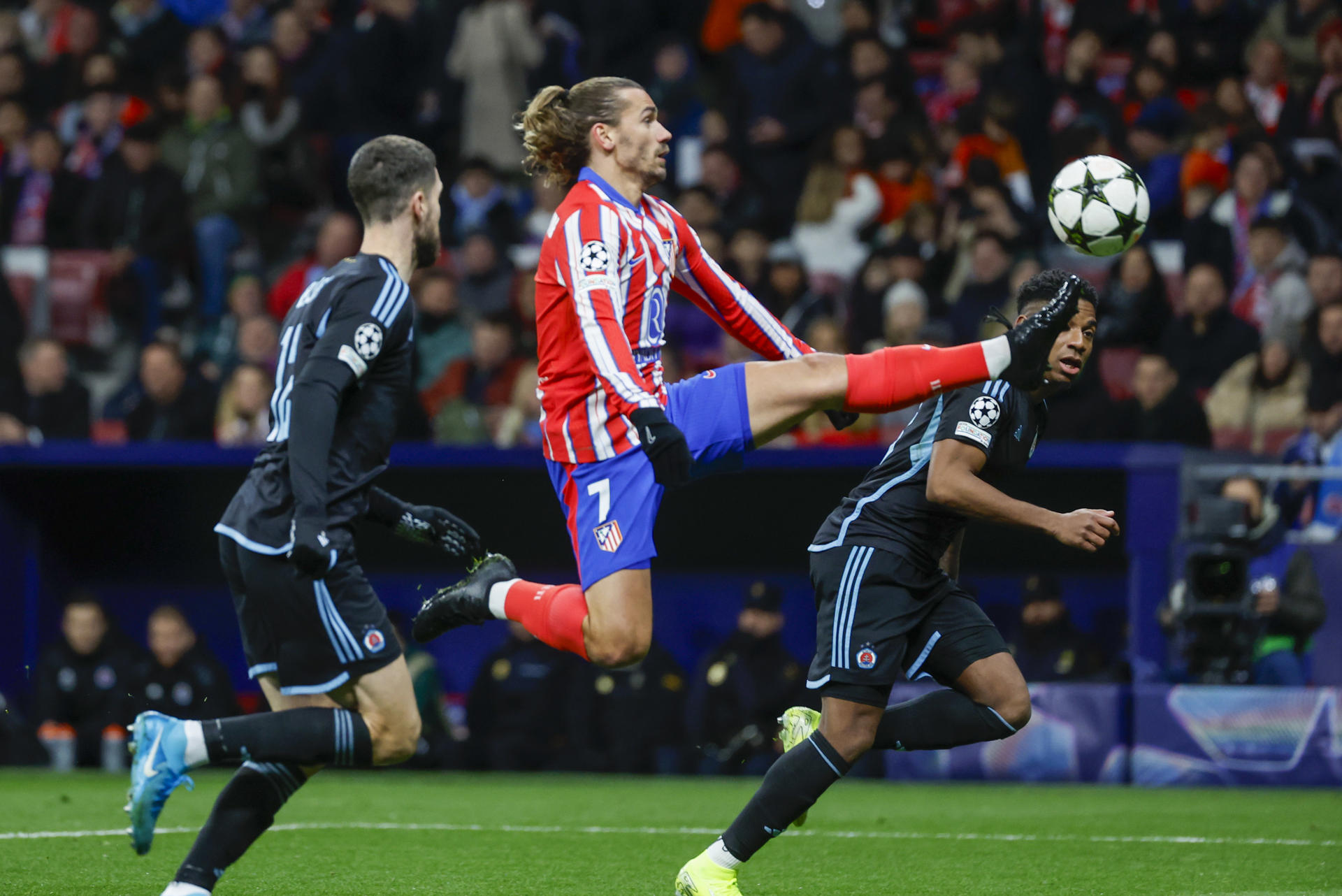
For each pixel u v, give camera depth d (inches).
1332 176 1852.9
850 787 1295.5
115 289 1892.2
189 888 558.3
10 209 2032.5
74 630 1418.6
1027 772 1327.5
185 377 1662.2
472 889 711.1
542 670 1421.0
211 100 2007.9
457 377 1683.1
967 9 2151.8
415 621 678.5
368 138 2117.4
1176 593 1279.5
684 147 2046.0
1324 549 1309.1
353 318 566.6
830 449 1387.8
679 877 633.6
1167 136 1897.1
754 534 1523.1
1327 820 1029.8
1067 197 705.0
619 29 2129.7
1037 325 608.4
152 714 557.0
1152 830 975.0
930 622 674.8
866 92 1947.6
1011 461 665.6
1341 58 1939.0
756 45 2011.6
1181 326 1614.2
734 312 702.5
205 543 1558.8
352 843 892.6
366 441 579.8
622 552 627.8
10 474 1505.9
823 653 653.3
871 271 1684.3
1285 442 1531.7
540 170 676.1
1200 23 2032.5
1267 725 1278.3
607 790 1245.1
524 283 1768.0
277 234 1977.1
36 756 1403.8
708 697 1374.3
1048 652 1357.0
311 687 570.9
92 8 2308.1
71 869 760.3
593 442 635.5
